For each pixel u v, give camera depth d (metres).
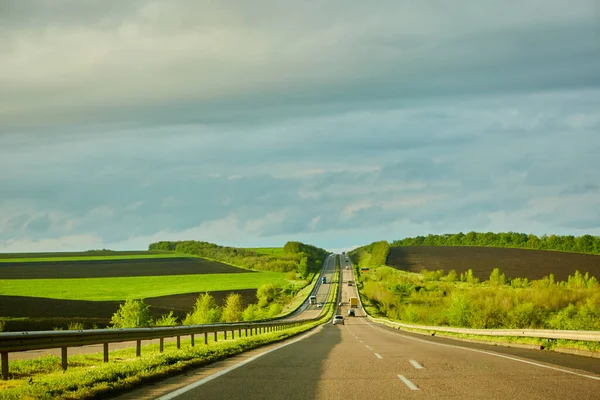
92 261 197.38
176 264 199.25
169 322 79.31
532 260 188.62
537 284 146.88
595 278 149.00
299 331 53.84
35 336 13.71
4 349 12.70
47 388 11.20
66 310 101.56
